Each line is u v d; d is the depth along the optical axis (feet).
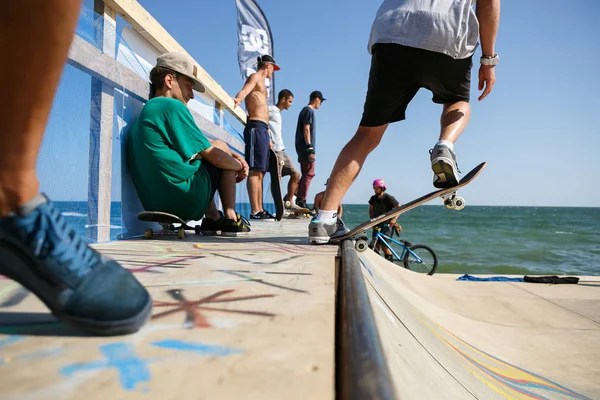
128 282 2.83
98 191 8.98
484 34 8.55
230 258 6.46
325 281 4.59
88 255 2.80
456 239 74.54
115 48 9.89
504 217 205.36
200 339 2.68
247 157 19.76
